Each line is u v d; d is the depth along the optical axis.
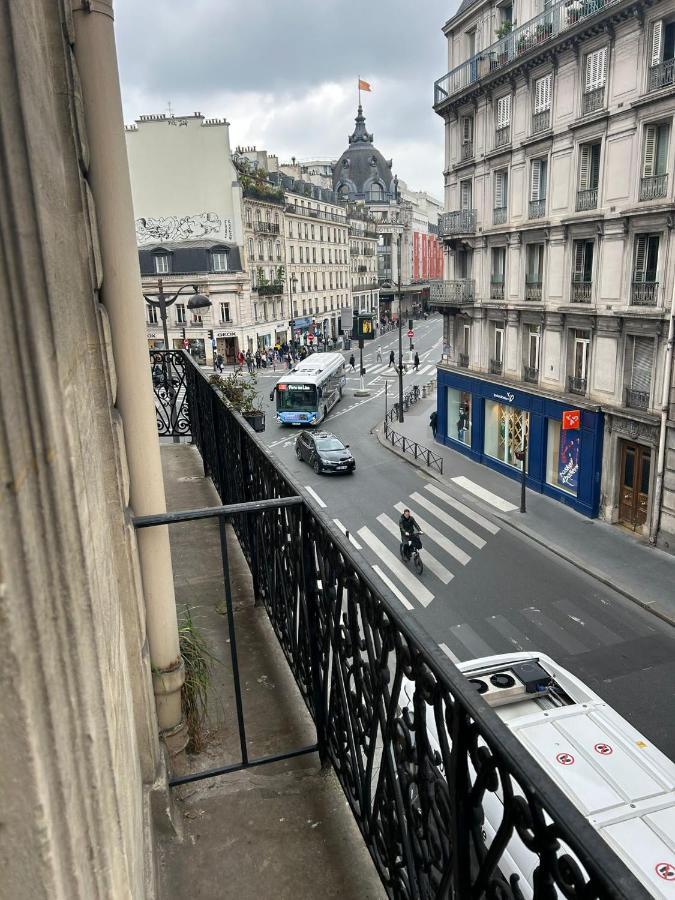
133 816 1.98
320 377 34.03
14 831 0.98
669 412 16.36
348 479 24.42
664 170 16.06
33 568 0.94
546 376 21.14
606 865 1.08
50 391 1.01
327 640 3.10
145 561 3.07
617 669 12.12
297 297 63.56
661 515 17.08
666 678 11.80
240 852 2.89
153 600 3.14
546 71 19.33
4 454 0.88
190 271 49.53
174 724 3.32
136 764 2.43
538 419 21.69
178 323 50.31
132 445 2.93
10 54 0.94
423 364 56.03
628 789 4.74
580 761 5.02
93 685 1.19
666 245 15.87
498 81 21.28
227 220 49.84
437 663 1.69
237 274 49.84
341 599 2.72
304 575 3.17
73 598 1.05
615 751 5.09
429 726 5.27
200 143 48.72
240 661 4.30
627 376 17.77
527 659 6.89
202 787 3.24
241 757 3.44
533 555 17.22
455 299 25.47
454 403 27.81
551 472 21.56
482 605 14.62
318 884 2.74
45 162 1.19
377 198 98.06
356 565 2.38
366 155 99.19
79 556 1.14
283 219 59.44
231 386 9.78
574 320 19.50
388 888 2.55
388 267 97.75
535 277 21.64
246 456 4.73
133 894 1.67
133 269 2.83
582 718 5.46
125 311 2.80
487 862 1.53
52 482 1.00
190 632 3.81
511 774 1.37
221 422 6.05
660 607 14.12
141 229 49.59
